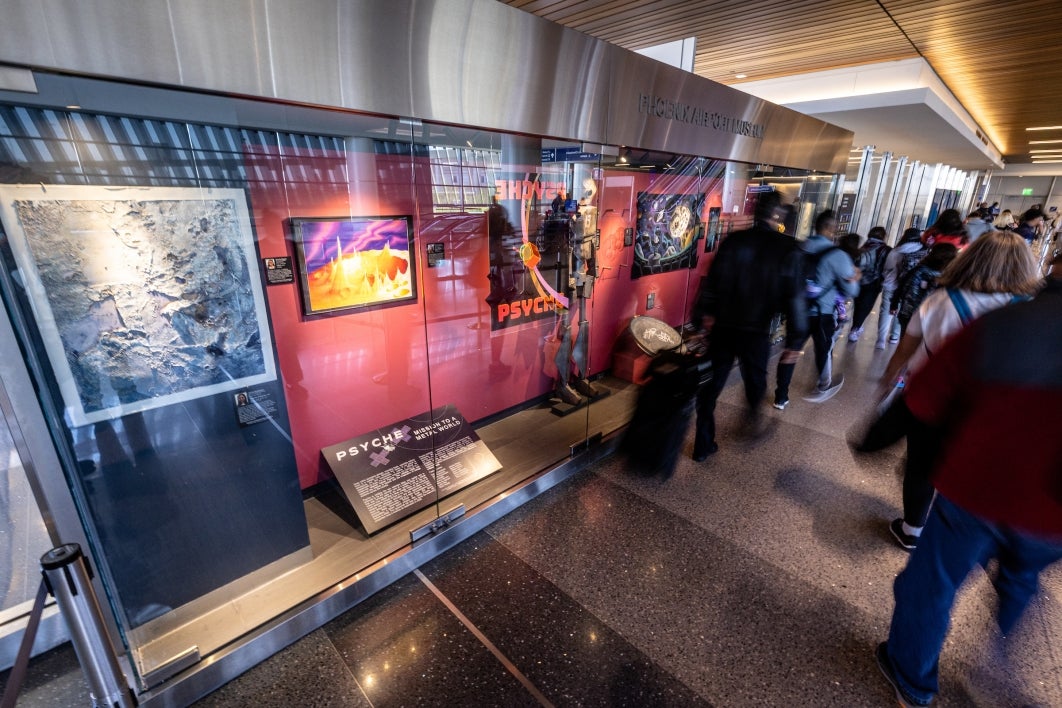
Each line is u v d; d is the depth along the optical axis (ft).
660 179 13.85
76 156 4.85
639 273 14.29
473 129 7.70
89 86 4.61
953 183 52.11
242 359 6.46
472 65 7.11
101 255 5.12
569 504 9.59
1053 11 12.52
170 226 5.57
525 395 12.75
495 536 8.68
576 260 12.30
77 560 4.27
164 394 5.84
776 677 5.98
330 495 9.26
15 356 4.79
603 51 8.87
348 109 6.12
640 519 9.08
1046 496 3.65
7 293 4.56
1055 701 5.66
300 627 6.61
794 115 14.98
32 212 4.64
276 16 5.31
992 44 15.38
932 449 5.44
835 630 6.64
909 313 15.64
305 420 8.82
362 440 9.46
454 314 10.55
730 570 7.78
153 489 5.94
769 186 15.65
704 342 10.14
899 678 5.58
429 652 6.39
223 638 6.18
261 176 7.38
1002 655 6.25
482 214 10.39
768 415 13.26
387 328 9.51
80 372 5.16
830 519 9.03
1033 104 24.13
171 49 4.72
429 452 9.82
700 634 6.61
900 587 5.50
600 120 9.25
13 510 5.66
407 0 6.26
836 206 19.02
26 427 5.02
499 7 7.20
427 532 8.23
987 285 6.20
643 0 12.31
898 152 33.47
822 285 12.81
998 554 4.79
